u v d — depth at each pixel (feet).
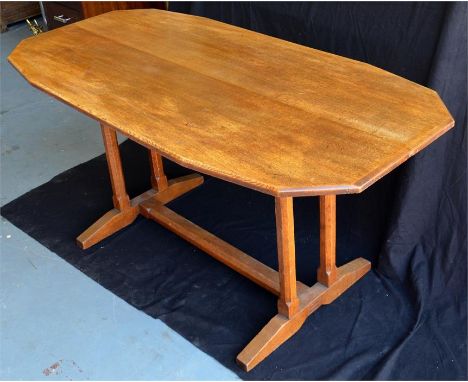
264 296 7.82
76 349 7.17
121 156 10.82
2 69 13.96
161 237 8.90
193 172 10.32
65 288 8.04
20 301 7.85
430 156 7.25
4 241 8.90
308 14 8.33
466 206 7.38
